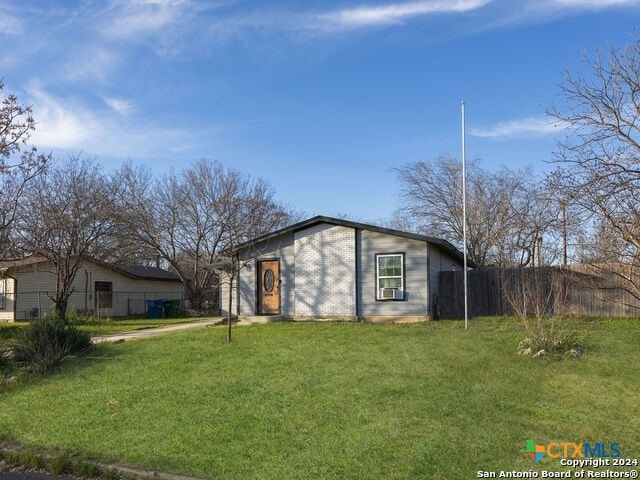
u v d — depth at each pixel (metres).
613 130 12.37
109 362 11.62
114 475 6.09
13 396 9.50
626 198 10.85
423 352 11.20
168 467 6.11
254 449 6.48
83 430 7.51
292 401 8.14
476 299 19.27
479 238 30.95
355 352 11.41
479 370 9.51
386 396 8.14
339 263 19.12
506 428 6.74
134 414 8.05
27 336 12.06
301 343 12.77
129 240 32.12
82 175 24.95
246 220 35.31
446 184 32.12
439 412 7.35
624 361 9.85
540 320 11.55
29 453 6.76
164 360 11.51
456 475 5.52
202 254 34.94
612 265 12.87
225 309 21.08
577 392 8.06
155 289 36.88
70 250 23.14
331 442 6.53
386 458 6.00
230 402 8.30
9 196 17.05
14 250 19.30
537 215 27.69
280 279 20.02
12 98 19.27
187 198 34.50
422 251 18.17
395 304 18.31
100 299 31.59
